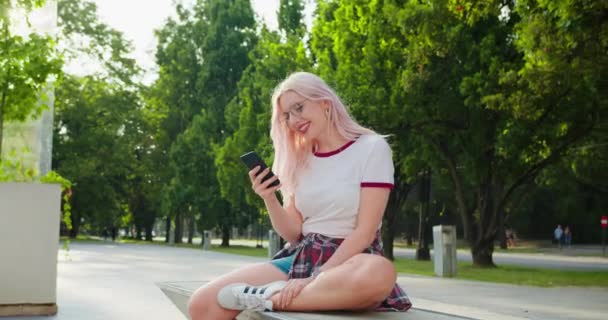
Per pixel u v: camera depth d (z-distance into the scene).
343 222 3.21
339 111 3.30
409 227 52.25
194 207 46.50
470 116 21.00
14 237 7.29
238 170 32.25
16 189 7.29
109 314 7.53
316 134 3.27
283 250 3.41
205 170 46.47
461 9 14.38
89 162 49.19
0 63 7.89
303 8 36.09
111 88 51.88
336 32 23.36
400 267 20.56
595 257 32.88
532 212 50.75
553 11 13.20
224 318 3.07
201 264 19.12
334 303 2.83
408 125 21.84
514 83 16.48
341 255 3.06
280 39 34.12
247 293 2.93
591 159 24.59
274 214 3.38
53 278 7.44
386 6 19.70
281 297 2.89
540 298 10.59
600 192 43.25
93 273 14.54
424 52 19.50
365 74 21.94
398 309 3.08
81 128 50.72
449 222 51.62
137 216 60.47
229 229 47.62
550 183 31.20
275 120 3.39
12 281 7.28
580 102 18.83
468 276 16.22
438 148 22.48
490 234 21.69
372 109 20.86
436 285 13.10
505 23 20.45
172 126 53.34
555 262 26.64
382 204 3.14
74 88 50.00
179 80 51.38
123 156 51.12
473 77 20.05
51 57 8.16
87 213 52.38
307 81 3.27
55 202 7.43
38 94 8.25
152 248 36.06
